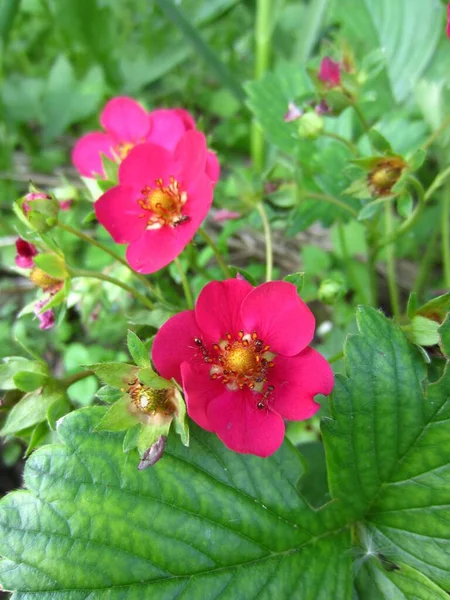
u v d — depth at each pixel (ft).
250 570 0.34
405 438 0.34
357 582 0.36
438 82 0.55
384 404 0.34
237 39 0.84
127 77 0.76
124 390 0.32
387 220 0.51
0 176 0.70
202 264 0.54
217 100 0.75
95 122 0.77
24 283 0.66
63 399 0.36
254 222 0.49
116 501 0.32
